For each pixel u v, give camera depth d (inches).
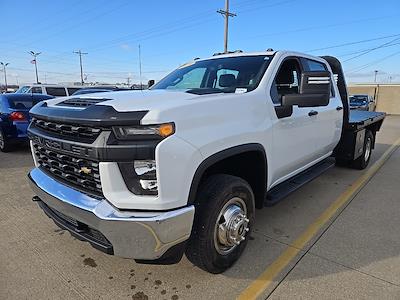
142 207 85.4
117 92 117.3
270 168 129.4
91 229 93.5
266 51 149.2
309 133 160.9
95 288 104.5
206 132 95.3
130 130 83.6
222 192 103.2
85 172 91.4
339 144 229.9
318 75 114.6
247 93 119.1
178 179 87.0
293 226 152.5
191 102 95.0
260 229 148.7
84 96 110.7
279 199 137.2
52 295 101.0
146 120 83.0
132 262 119.3
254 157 123.6
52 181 105.6
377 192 205.9
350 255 125.6
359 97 1021.8
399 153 353.7
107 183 85.3
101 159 84.3
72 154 92.1
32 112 110.7
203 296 100.8
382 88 1496.1
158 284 106.7
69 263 118.7
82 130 89.0
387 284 106.9
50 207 109.0
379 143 435.8
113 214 84.6
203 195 101.8
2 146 323.9
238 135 105.9
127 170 85.0
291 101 118.0
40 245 131.8
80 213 90.0
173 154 85.4
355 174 251.8
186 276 111.0
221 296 100.9
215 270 109.5
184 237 90.7
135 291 103.2
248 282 107.9
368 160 278.4
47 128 103.4
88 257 122.6
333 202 186.1
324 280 109.0
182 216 87.8
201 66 155.9
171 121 85.9
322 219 161.0
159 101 94.4
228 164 121.6
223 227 106.4
